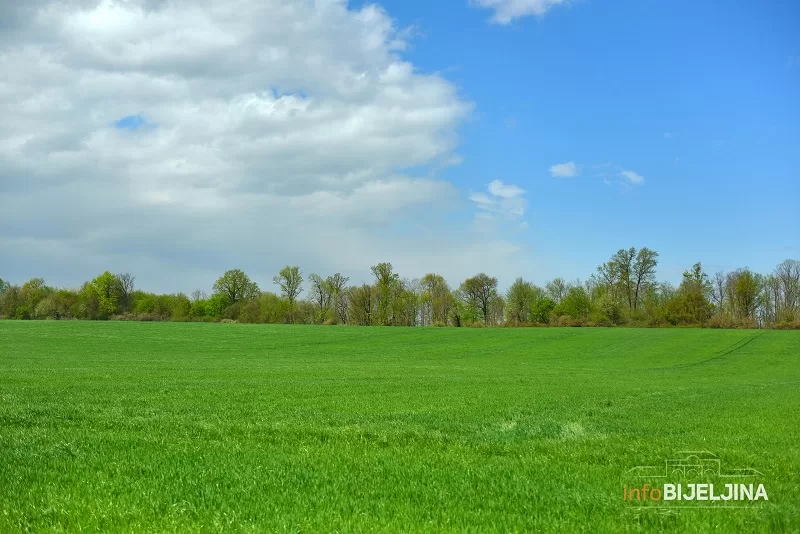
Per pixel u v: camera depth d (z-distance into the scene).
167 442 13.27
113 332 90.81
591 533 7.89
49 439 13.30
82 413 17.62
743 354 72.38
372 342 83.94
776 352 74.06
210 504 8.81
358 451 12.92
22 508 8.49
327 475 10.57
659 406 23.38
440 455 12.60
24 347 69.00
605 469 11.35
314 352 71.88
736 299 118.50
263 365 48.72
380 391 27.80
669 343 82.56
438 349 76.62
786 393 30.50
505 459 12.18
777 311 119.00
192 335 89.50
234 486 9.77
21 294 142.12
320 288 135.25
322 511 8.49
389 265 130.12
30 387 25.98
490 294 135.88
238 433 14.80
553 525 8.09
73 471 10.51
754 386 36.19
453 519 8.30
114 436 13.84
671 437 15.45
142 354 64.12
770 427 17.69
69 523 8.02
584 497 9.37
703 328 103.00
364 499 9.16
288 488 9.70
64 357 56.41
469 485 10.05
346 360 60.84
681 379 43.47
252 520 8.16
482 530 7.90
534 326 118.75
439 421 17.97
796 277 118.81
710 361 66.00
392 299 128.38
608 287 126.12
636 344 81.88
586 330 99.44
